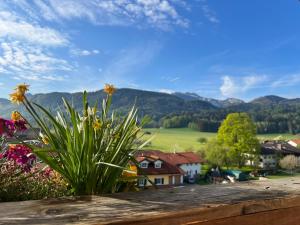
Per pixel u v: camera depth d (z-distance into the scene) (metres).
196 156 32.09
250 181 1.81
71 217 1.03
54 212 1.08
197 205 1.21
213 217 1.20
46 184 1.95
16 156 2.03
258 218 1.32
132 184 2.08
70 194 1.89
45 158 1.69
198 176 31.06
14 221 0.98
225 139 41.69
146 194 1.39
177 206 1.19
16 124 2.12
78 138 1.73
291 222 1.43
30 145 1.81
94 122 1.83
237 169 39.19
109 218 1.03
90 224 0.96
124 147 1.88
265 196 1.42
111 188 1.82
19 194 1.85
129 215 1.06
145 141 2.00
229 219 1.24
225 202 1.27
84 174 1.72
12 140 2.09
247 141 41.50
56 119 1.90
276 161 45.03
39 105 1.82
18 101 1.77
